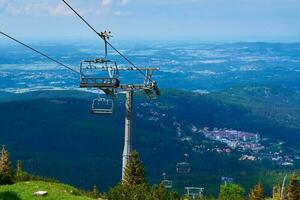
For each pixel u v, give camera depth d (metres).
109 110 47.47
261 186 118.00
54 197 44.31
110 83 46.19
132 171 58.19
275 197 113.62
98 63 45.53
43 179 60.34
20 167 73.56
